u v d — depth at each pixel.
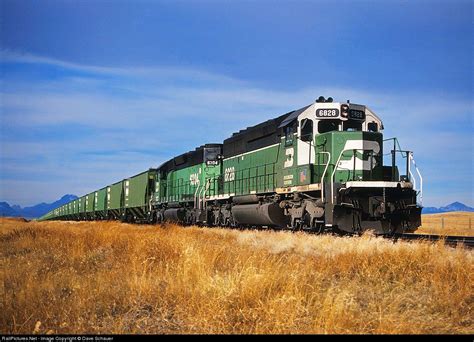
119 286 8.30
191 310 7.01
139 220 45.28
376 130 19.11
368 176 17.83
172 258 10.90
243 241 16.08
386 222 16.67
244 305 6.88
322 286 8.41
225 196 27.16
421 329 6.07
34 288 8.15
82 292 7.82
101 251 13.23
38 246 15.20
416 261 9.91
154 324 6.57
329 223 16.66
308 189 18.17
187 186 34.41
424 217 70.94
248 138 25.36
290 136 20.14
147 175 43.12
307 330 5.92
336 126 18.80
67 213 82.44
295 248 13.27
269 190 22.05
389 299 7.56
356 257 10.62
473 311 7.24
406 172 17.45
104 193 57.84
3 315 6.80
